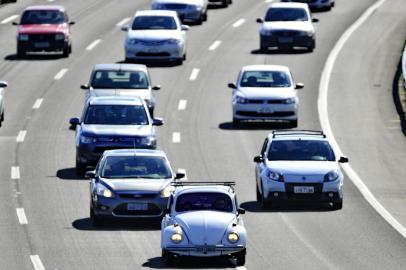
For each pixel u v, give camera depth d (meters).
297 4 161.38
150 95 116.69
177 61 149.62
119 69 118.81
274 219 81.31
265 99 117.94
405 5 190.62
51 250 70.94
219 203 67.44
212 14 184.25
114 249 70.94
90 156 95.75
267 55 156.12
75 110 127.06
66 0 193.38
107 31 170.00
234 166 101.94
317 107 129.12
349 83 141.12
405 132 117.94
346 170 101.69
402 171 101.69
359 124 121.62
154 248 71.12
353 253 69.94
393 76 144.50
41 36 151.50
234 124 119.38
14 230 77.56
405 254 69.75
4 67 147.88
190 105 129.75
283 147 87.19
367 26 174.75
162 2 174.25
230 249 64.94
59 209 84.69
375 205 87.19
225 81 142.00
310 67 149.38
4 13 182.38
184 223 65.44
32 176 97.06
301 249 71.06
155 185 78.38
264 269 64.75
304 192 84.12
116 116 98.75
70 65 149.25
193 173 98.69
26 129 117.62
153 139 97.12
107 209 77.62
